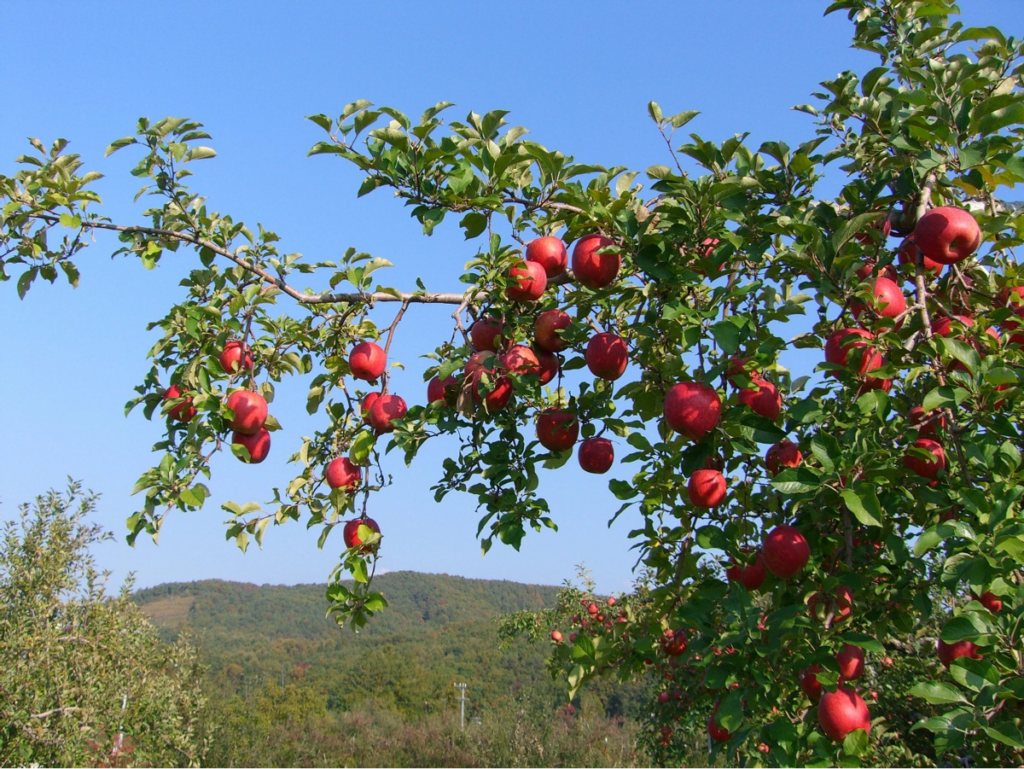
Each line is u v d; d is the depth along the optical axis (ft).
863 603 9.98
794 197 10.04
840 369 8.93
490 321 10.84
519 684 119.44
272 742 67.15
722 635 7.93
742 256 9.48
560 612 34.17
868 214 8.39
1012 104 8.25
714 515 10.47
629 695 78.07
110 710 31.89
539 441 10.89
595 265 9.93
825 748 7.38
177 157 11.20
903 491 8.38
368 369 11.93
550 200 9.96
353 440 11.82
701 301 11.23
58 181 11.46
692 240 9.59
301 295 11.50
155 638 38.93
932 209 9.09
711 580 8.63
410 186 9.57
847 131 12.38
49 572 31.04
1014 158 8.23
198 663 50.93
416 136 9.29
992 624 6.61
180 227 11.71
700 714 24.85
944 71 9.17
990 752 8.04
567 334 10.26
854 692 7.89
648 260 9.49
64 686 29.35
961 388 7.80
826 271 8.91
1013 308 9.77
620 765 49.88
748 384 8.63
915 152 9.45
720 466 10.07
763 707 7.61
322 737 75.05
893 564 9.93
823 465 7.48
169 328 11.64
